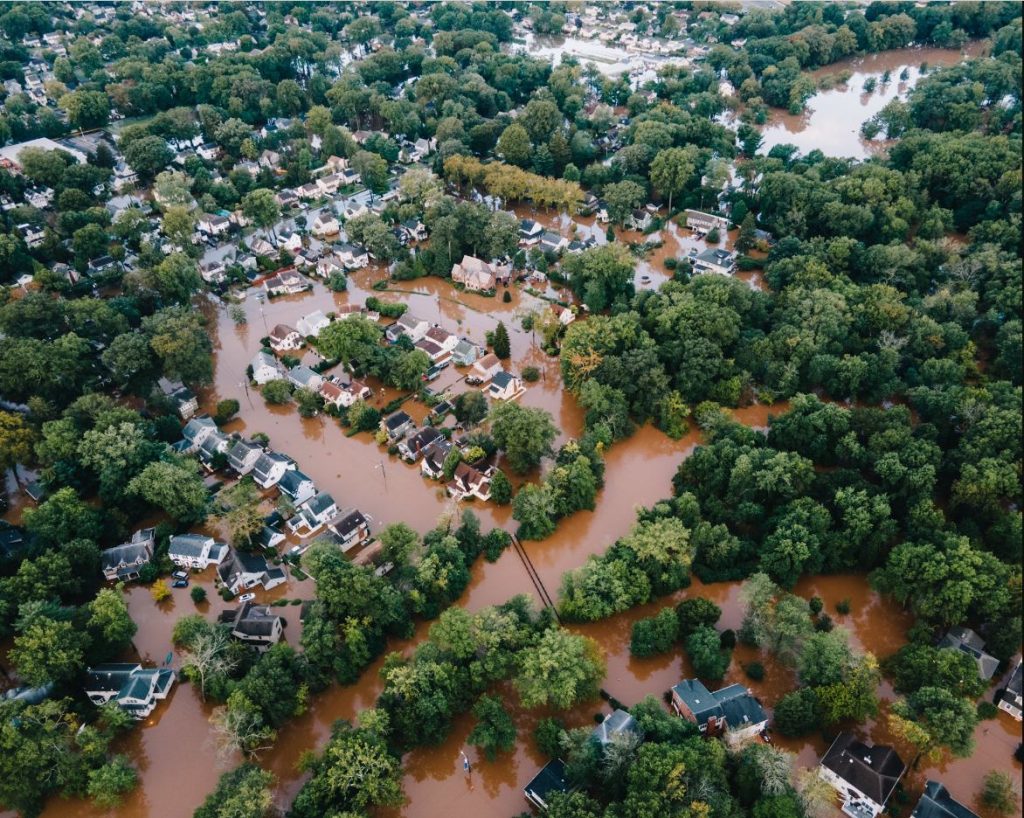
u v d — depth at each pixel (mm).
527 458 163125
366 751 106250
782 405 184625
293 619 136750
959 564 127812
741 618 135375
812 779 103312
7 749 106500
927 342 185625
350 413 179750
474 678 118312
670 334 190875
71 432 158000
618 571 134000
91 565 139625
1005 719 120938
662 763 101375
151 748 118562
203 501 151750
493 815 110125
